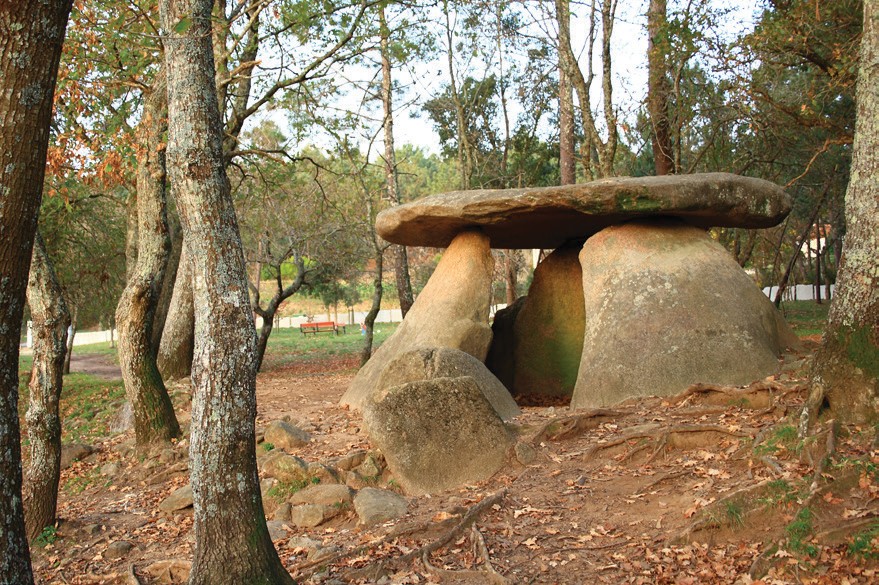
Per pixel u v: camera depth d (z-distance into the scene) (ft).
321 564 19.12
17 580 11.52
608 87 45.14
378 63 46.01
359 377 37.45
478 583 17.13
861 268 19.02
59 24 11.48
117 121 33.58
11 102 11.05
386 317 150.00
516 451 24.40
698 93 54.19
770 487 17.74
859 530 15.62
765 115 51.88
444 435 24.57
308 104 45.39
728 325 31.19
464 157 73.92
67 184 35.68
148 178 32.14
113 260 66.64
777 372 29.12
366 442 27.17
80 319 78.54
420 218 36.76
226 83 36.88
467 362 29.55
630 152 60.80
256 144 62.59
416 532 20.17
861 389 18.80
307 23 38.91
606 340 32.27
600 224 37.11
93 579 21.27
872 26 18.74
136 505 27.25
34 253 24.56
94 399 47.26
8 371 11.51
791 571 15.44
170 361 48.80
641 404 28.86
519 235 40.96
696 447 22.94
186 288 49.08
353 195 75.36
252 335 15.89
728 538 17.28
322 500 23.16
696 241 34.53
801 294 131.95
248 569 15.12
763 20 43.24
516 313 45.16
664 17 45.96
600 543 18.33
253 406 15.76
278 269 59.26
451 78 67.51
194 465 15.43
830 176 70.64
